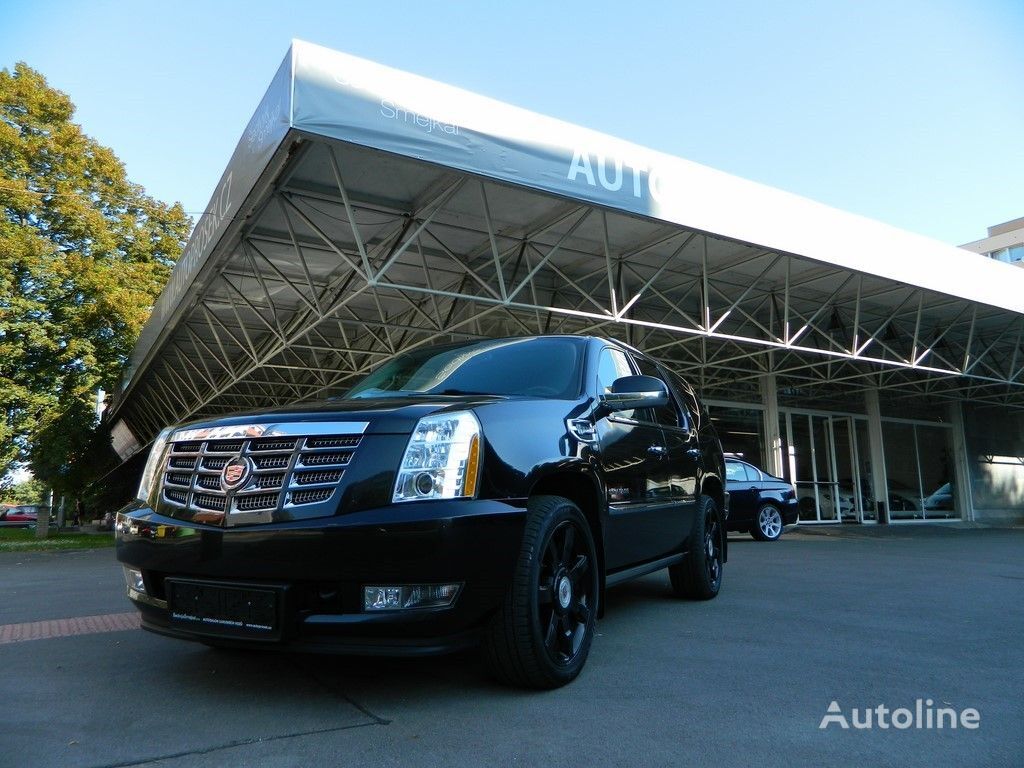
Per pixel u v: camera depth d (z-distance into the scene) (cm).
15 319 1967
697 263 1410
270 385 2680
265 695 298
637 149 994
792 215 1173
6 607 586
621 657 363
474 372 400
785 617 474
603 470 362
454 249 1308
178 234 2788
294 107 733
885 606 522
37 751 237
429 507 266
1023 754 239
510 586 286
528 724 263
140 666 348
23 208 2141
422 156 802
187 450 310
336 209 1093
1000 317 1891
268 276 1418
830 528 2047
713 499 589
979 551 1099
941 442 2748
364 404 309
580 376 388
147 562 297
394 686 310
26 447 2036
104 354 2103
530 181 883
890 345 2164
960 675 332
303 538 261
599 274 1468
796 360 2245
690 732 256
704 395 2139
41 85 2389
